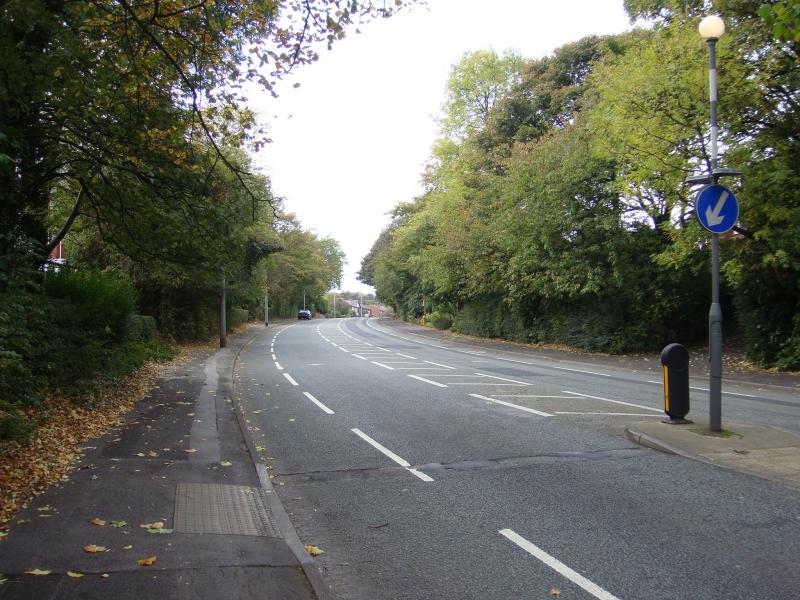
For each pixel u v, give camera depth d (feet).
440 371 63.00
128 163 35.88
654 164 54.90
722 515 18.13
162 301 89.61
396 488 21.65
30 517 16.88
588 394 44.39
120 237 42.16
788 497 19.71
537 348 94.53
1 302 24.79
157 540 15.70
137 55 30.99
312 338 134.51
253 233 88.94
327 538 16.98
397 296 225.97
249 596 12.93
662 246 73.15
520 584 13.89
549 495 20.38
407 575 14.49
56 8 27.14
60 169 41.81
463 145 127.44
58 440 25.89
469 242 103.14
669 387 30.14
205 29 31.58
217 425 32.53
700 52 50.19
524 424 32.71
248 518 18.04
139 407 36.88
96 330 38.70
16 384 25.48
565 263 76.84
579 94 102.68
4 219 30.48
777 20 23.80
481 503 19.74
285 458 26.30
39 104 30.37
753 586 13.53
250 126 36.91
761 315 59.41
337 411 38.42
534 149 82.02
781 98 49.83
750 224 52.31
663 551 15.56
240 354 90.22
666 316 77.36
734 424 29.53
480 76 134.62
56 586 12.84
